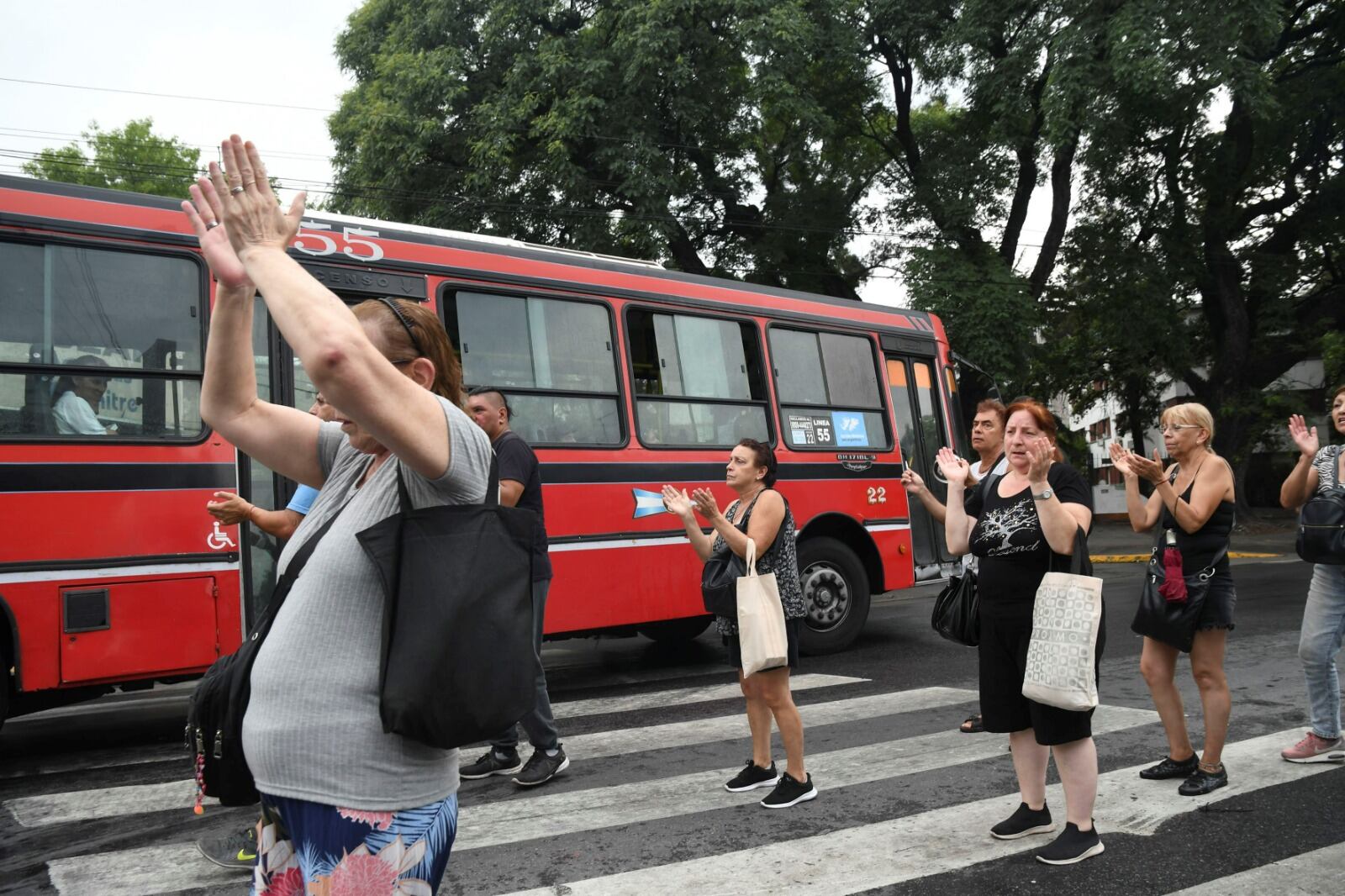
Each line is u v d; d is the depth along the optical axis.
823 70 20.22
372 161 17.94
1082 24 17.53
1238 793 4.59
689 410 8.20
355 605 1.74
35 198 5.58
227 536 5.88
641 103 17.55
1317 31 22.67
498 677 1.71
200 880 3.89
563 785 5.01
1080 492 3.95
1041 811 4.14
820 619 8.91
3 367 5.35
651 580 7.76
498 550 1.76
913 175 21.52
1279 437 25.06
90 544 5.46
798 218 21.11
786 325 9.10
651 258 17.55
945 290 19.02
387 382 1.64
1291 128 22.02
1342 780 4.77
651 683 7.95
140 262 5.86
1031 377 24.53
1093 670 3.73
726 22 17.77
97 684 5.48
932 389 10.48
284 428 2.03
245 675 1.83
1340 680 6.95
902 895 3.57
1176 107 19.12
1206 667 4.65
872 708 6.67
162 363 5.84
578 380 7.57
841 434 9.32
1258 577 13.86
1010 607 3.99
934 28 20.02
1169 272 22.33
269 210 1.75
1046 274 22.02
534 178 18.41
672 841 4.16
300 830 1.72
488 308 7.19
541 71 17.53
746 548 4.48
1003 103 18.86
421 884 1.77
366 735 1.71
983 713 4.12
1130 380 28.47
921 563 9.86
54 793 5.14
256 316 6.30
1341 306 24.73
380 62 18.58
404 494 1.76
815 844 4.09
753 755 4.95
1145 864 3.80
